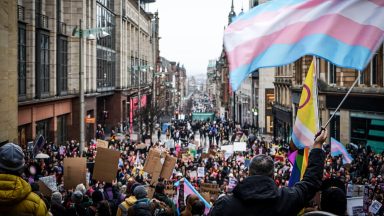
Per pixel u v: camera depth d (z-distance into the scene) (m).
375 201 12.29
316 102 8.05
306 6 5.91
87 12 46.00
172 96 168.38
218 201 3.94
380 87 31.50
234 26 5.89
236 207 3.81
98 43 54.59
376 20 5.88
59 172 19.33
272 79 69.94
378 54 31.55
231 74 5.66
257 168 3.94
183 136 57.88
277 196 3.81
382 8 5.90
